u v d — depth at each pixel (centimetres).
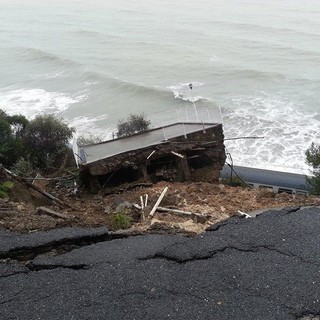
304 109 3791
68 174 1745
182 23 8644
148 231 802
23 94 4519
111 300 578
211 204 1039
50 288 607
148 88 4428
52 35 7919
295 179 2084
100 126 3556
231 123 3481
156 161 1539
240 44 6512
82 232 773
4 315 557
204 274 625
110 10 11069
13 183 1249
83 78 5019
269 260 654
